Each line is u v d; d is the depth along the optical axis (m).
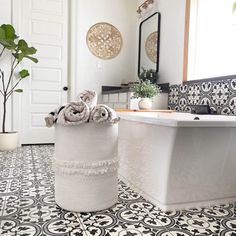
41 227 1.09
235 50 2.04
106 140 1.27
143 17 3.40
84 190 1.23
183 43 2.52
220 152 1.32
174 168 1.26
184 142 1.23
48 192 1.52
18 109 3.20
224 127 1.28
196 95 2.32
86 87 3.47
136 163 1.59
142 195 1.50
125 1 3.58
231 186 1.41
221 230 1.10
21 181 1.73
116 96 2.97
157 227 1.11
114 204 1.35
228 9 2.11
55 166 1.30
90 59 3.47
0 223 1.12
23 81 3.25
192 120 1.21
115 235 1.04
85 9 3.40
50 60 3.38
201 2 2.44
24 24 3.21
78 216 1.21
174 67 2.69
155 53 3.06
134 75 3.68
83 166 1.22
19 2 3.14
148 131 1.42
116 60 3.59
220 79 2.02
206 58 2.38
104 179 1.27
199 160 1.29
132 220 1.18
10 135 2.88
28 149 2.97
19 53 2.89
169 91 2.77
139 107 2.46
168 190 1.28
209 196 1.37
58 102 3.45
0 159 2.40
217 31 2.23
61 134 1.26
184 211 1.29
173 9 2.71
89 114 1.22
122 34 3.59
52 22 3.35
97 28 3.47
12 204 1.33
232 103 1.89
